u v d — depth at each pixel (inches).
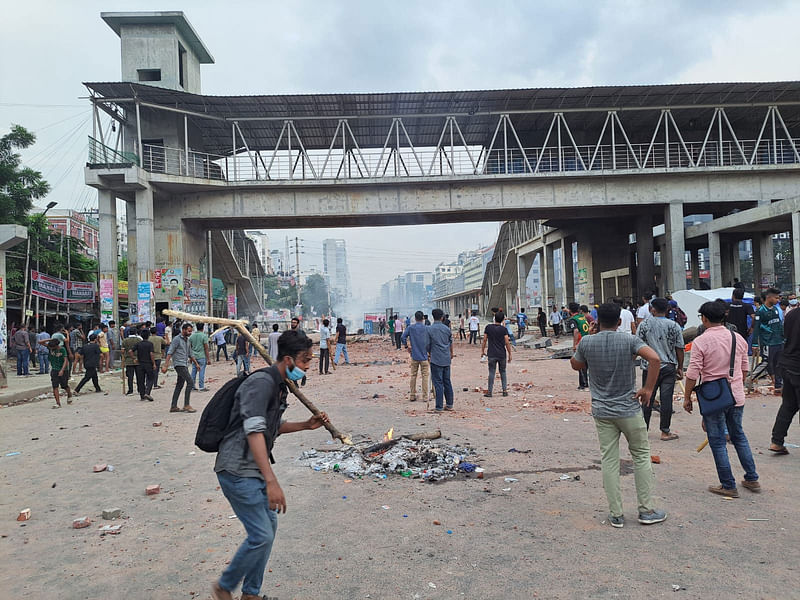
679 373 298.7
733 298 458.3
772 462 250.1
